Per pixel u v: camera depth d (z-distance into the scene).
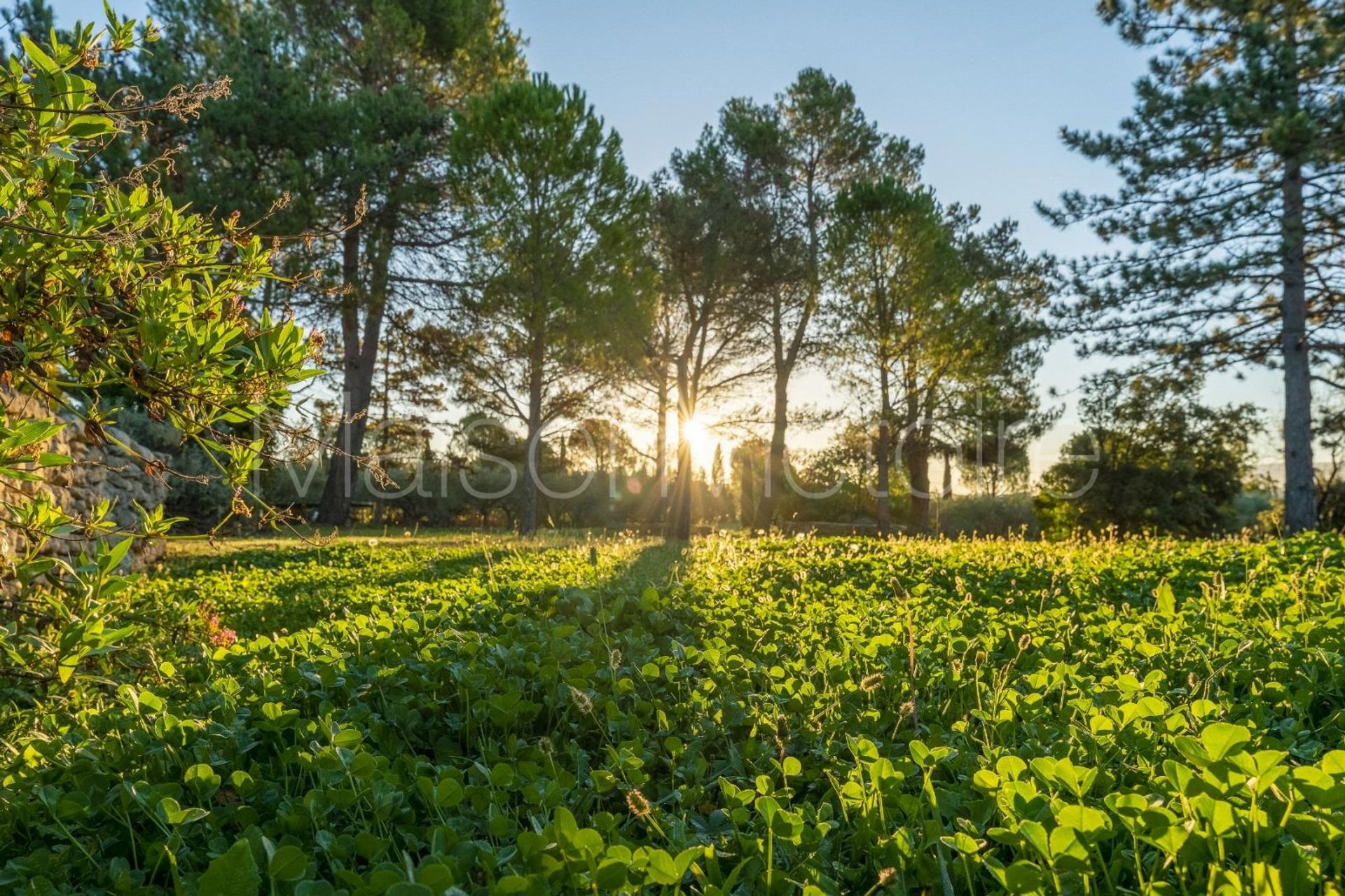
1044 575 6.94
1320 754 2.38
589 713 2.97
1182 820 1.68
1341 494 23.12
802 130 26.92
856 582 7.26
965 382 25.55
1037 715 2.81
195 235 2.97
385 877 1.58
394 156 19.94
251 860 1.59
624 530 26.80
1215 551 8.55
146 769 2.48
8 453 2.38
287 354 2.80
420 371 26.05
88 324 2.68
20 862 1.95
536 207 19.14
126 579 3.12
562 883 1.75
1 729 3.11
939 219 26.38
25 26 13.66
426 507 27.41
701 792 2.41
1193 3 17.97
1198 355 19.34
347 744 2.41
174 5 20.08
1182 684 3.28
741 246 23.77
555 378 21.73
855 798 2.22
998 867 1.67
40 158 2.49
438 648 3.53
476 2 24.19
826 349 25.98
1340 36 15.96
